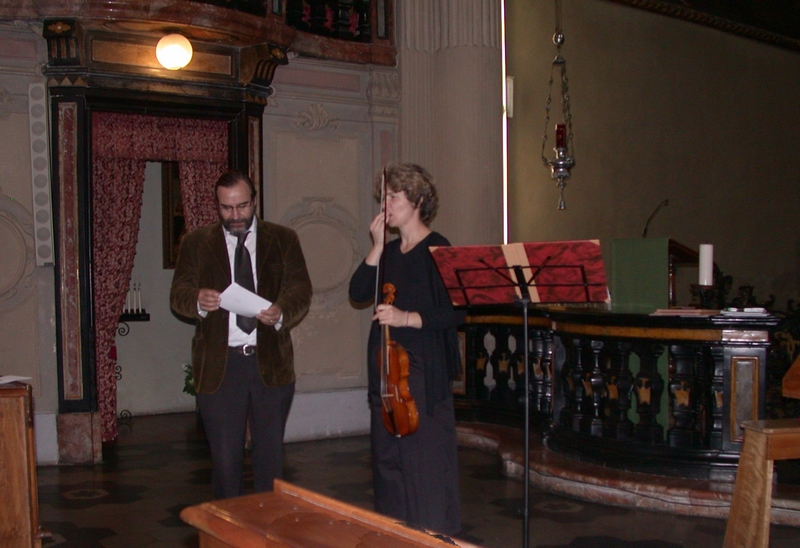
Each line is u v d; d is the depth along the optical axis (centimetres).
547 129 800
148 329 764
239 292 312
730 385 439
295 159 650
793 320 667
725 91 1057
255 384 338
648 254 519
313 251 659
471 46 675
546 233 792
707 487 431
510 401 626
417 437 309
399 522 151
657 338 458
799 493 424
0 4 523
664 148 958
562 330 518
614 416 487
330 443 636
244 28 560
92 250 570
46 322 566
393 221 319
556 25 748
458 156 678
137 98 568
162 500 466
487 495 472
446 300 320
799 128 1201
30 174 559
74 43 542
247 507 160
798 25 1163
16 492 312
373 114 677
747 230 1096
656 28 946
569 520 422
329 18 667
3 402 311
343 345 673
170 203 764
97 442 562
